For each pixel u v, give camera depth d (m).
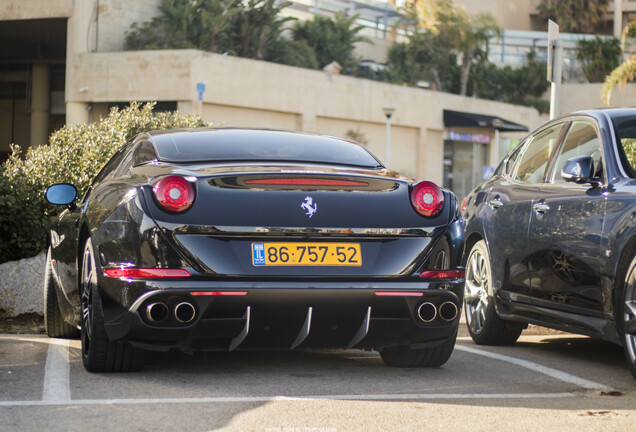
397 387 5.53
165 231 5.30
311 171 5.63
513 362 6.71
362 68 70.06
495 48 83.56
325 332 5.52
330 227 5.46
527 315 7.12
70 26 52.62
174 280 5.27
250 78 51.53
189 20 54.47
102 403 4.92
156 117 12.96
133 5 54.19
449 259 5.71
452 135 67.69
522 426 4.49
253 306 5.30
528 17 105.00
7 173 10.67
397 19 78.62
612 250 5.89
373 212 5.58
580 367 6.54
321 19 69.38
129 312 5.36
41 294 9.48
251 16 58.84
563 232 6.52
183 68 48.34
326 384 5.59
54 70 65.94
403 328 5.62
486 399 5.18
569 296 6.45
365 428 4.42
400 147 63.62
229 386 5.46
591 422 4.59
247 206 5.39
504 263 7.47
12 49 64.62
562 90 80.69
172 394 5.19
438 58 75.31
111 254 5.52
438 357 6.22
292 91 54.31
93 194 6.36
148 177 5.64
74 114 51.25
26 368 6.07
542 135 7.62
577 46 84.62
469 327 8.09
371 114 60.16
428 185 5.73
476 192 8.45
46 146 11.86
